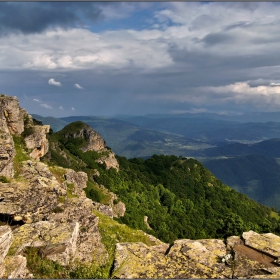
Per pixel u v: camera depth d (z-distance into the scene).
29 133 47.34
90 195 71.38
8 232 14.57
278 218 157.12
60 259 16.17
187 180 162.75
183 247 17.83
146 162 173.50
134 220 81.12
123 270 15.48
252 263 15.88
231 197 156.75
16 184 23.73
